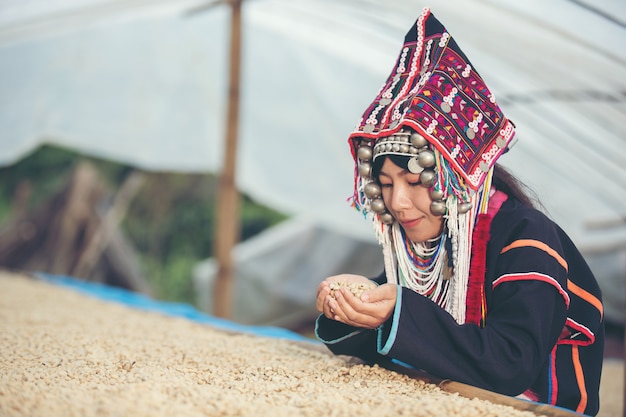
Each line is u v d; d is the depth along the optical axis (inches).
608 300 287.3
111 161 403.2
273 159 252.4
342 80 243.6
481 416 58.0
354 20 195.8
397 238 78.8
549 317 67.7
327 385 68.7
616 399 163.5
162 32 241.9
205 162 241.3
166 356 83.4
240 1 209.6
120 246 364.8
